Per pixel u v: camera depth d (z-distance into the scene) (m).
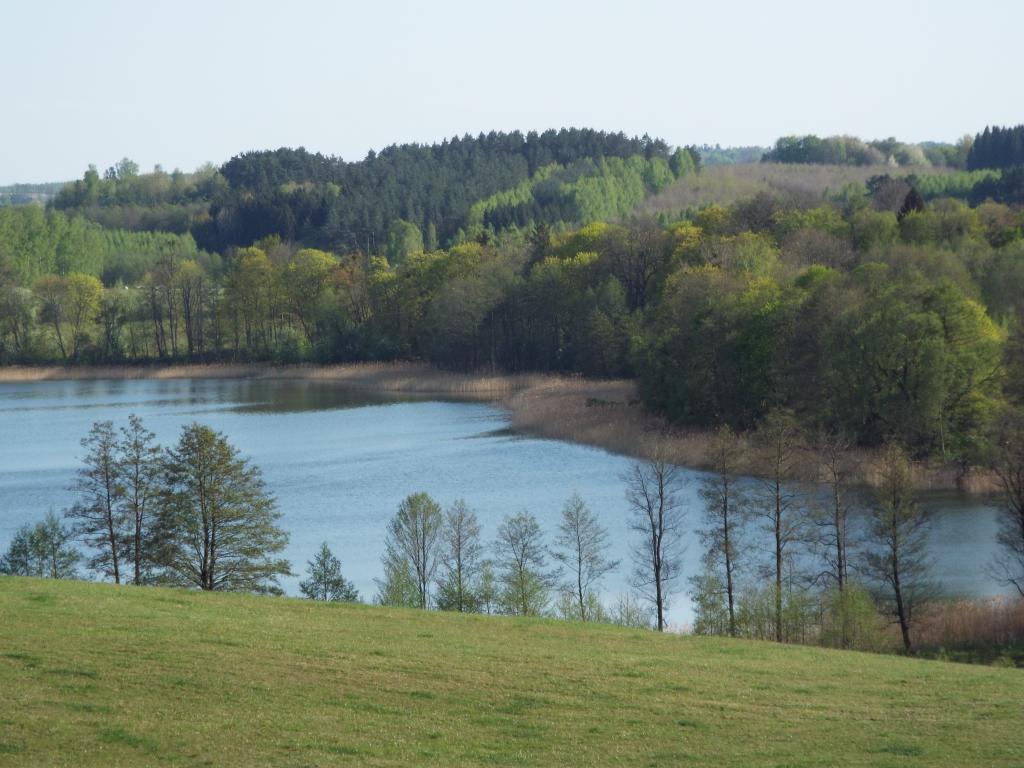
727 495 56.97
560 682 30.44
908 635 48.66
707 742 25.95
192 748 24.00
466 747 25.08
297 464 91.12
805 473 75.81
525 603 51.56
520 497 76.69
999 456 63.72
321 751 24.27
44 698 26.33
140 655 30.19
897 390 83.12
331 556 56.12
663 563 57.22
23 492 79.94
